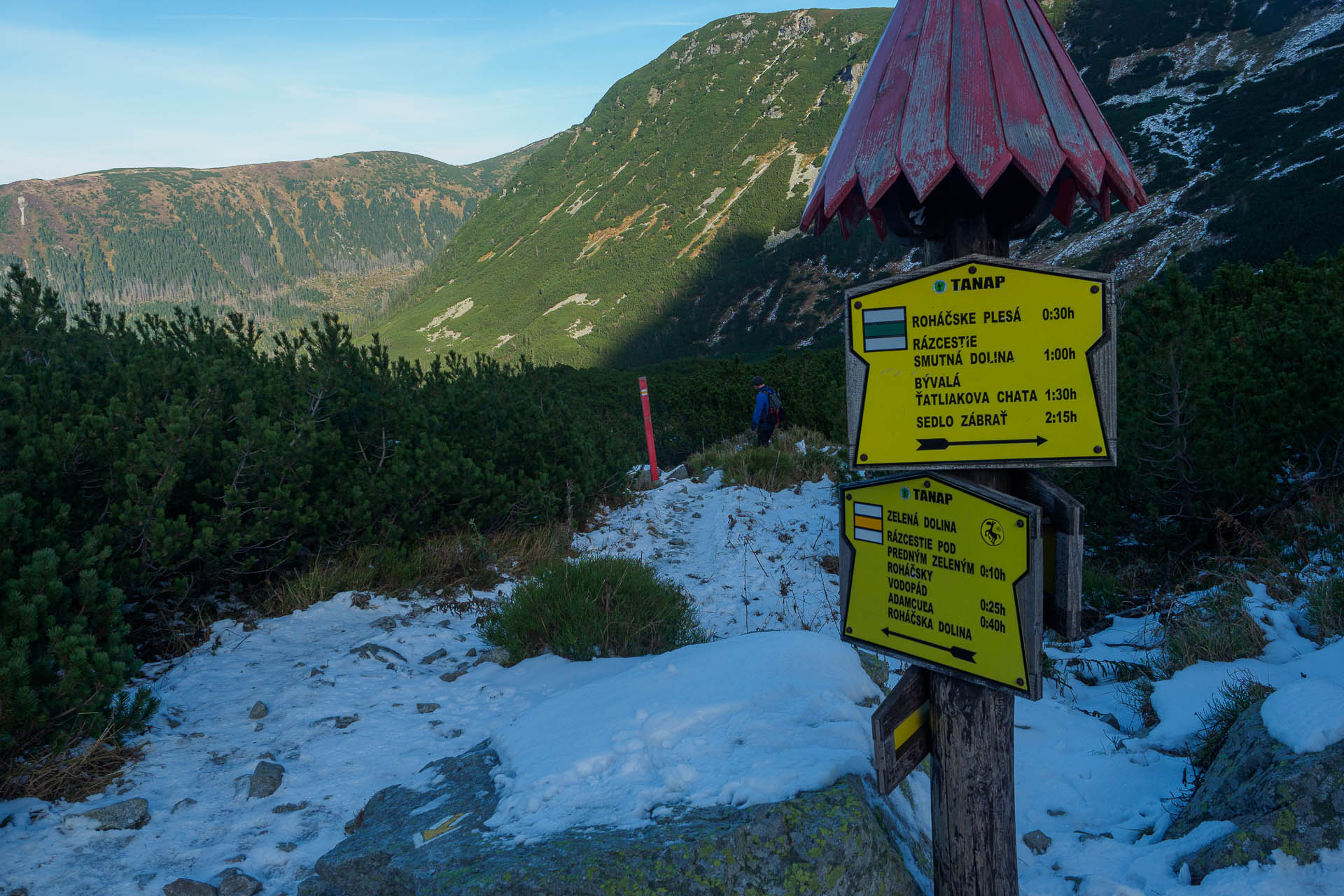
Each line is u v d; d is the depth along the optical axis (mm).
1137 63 175250
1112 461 1731
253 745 3816
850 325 1977
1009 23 1841
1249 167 99688
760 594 7012
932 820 2131
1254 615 4605
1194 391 6016
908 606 2041
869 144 1878
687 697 3230
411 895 2371
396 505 7117
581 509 9250
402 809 3018
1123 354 6578
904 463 1948
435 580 6641
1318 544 5590
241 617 5688
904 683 2041
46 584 3756
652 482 12523
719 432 18047
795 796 2391
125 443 5410
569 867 2195
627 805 2541
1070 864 2682
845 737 2777
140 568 5027
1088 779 3367
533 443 9289
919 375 1904
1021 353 1798
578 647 4875
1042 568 1811
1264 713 2801
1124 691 4320
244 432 5902
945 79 1805
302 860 2895
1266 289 9719
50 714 3469
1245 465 5973
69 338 7871
